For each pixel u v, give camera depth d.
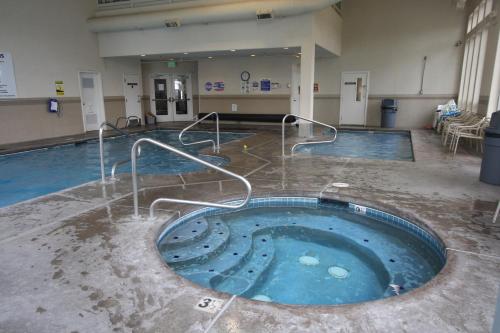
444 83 12.00
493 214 3.74
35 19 9.90
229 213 4.52
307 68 9.55
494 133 4.71
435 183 4.95
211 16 9.83
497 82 8.09
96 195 4.50
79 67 11.30
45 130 10.35
